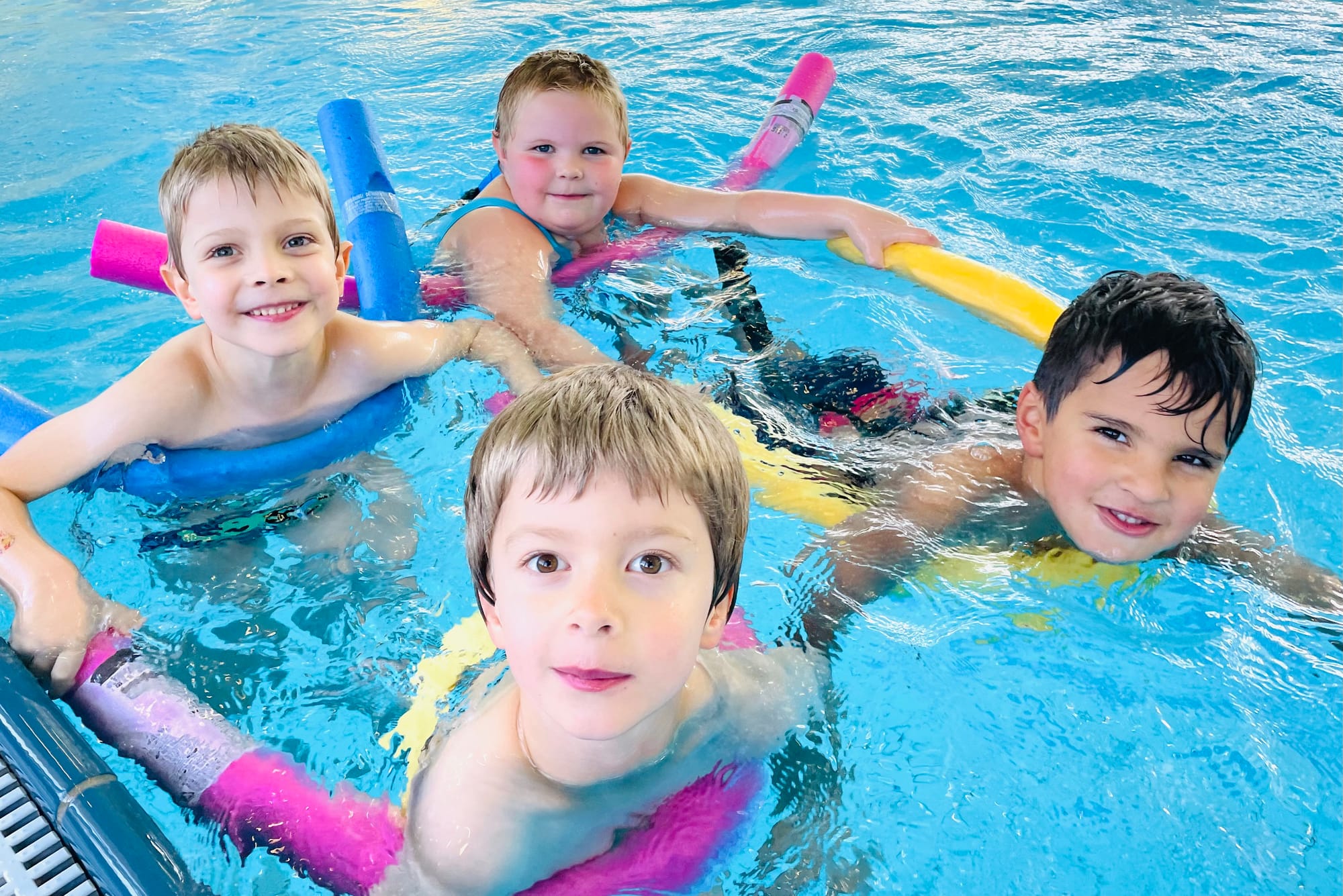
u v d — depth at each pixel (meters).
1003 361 2.37
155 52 4.80
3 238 3.02
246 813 1.31
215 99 4.18
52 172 3.47
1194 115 3.81
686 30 4.99
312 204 1.96
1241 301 2.64
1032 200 3.21
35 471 1.86
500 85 4.31
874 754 1.40
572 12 5.39
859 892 1.22
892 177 3.41
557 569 1.09
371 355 2.13
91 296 2.71
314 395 2.06
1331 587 1.73
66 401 2.28
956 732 1.44
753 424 2.04
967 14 5.11
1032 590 1.69
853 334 2.47
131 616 1.66
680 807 1.27
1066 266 2.84
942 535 1.76
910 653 1.56
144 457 1.95
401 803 1.31
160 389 1.94
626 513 1.08
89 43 4.96
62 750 1.34
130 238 2.30
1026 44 4.63
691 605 1.10
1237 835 1.31
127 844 1.21
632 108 4.00
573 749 1.20
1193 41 4.62
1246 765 1.40
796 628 1.59
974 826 1.31
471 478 1.22
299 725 1.46
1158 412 1.58
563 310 2.58
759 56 4.61
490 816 1.20
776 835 1.27
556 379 1.27
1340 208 3.10
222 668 1.56
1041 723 1.46
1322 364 2.37
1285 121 3.73
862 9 5.23
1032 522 1.76
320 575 1.76
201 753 1.39
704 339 2.45
